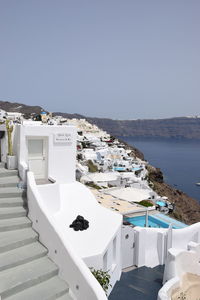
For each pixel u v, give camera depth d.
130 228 16.14
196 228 18.06
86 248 11.54
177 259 13.62
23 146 13.45
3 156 15.67
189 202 77.69
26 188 11.74
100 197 25.50
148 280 14.88
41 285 7.81
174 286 12.24
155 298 13.14
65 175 16.02
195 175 137.00
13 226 9.61
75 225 13.16
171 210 50.78
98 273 10.48
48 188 13.72
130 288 13.94
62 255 8.27
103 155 88.25
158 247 16.77
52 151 15.25
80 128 161.00
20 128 13.42
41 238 9.27
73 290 7.83
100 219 14.29
